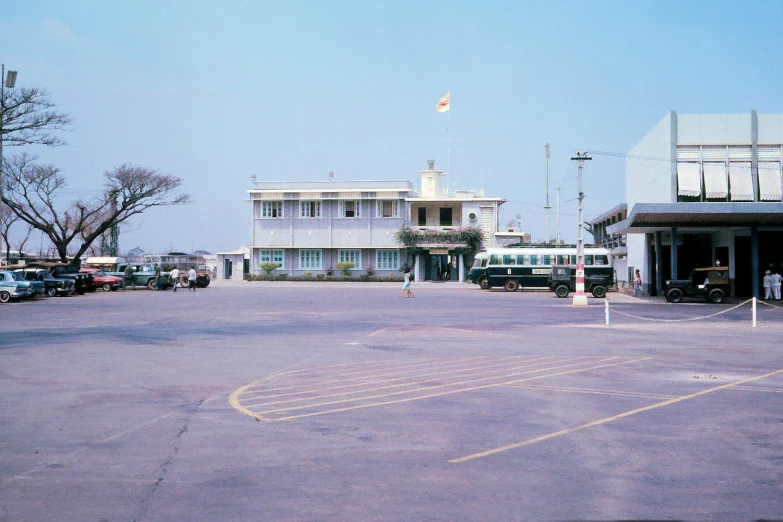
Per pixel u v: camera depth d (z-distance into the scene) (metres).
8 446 7.51
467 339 18.78
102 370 13.04
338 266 70.50
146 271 54.62
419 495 5.93
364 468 6.73
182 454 7.20
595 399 10.29
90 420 8.80
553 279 43.06
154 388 11.12
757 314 28.73
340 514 5.46
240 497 5.86
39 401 10.03
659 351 16.31
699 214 34.56
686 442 7.77
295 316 26.92
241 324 23.34
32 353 15.52
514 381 11.91
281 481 6.31
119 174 56.72
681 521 5.35
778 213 34.06
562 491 6.06
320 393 10.73
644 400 10.22
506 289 50.91
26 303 35.75
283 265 72.31
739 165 40.25
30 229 64.31
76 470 6.64
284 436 7.99
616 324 23.77
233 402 10.01
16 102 41.03
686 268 45.31
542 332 20.86
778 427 8.51
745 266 41.69
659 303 36.41
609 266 50.66
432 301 37.50
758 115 40.22
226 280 77.31
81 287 45.59
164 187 58.03
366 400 10.17
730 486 6.21
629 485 6.23
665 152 41.22
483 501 5.79
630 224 38.12
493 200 69.94
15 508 5.58
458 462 6.95
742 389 11.20
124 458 7.05
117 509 5.56
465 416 9.08
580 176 33.94
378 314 28.03
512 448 7.49
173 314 27.84
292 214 71.69
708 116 40.34
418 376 12.42
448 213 72.56
